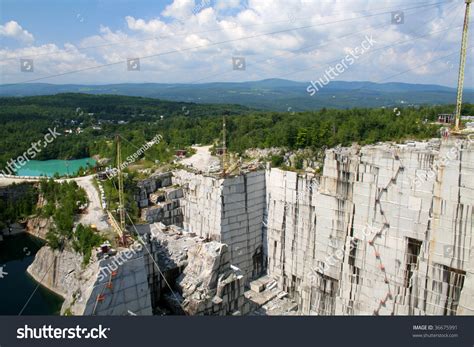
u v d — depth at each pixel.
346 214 54.03
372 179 50.34
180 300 45.66
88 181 70.88
